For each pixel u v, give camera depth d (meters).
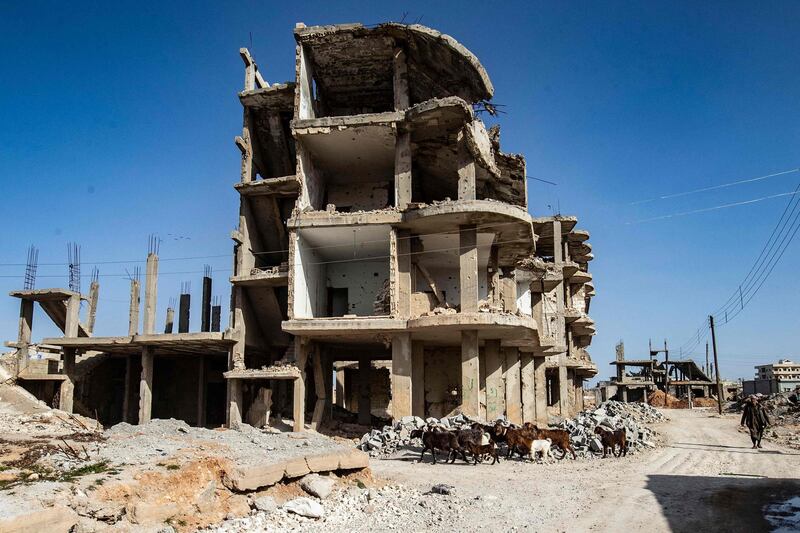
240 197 40.12
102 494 11.10
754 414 26.69
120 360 47.81
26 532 9.20
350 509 13.76
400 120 33.19
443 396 38.16
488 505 13.95
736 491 15.37
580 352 65.00
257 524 12.04
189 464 12.84
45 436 15.81
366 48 35.56
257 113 40.81
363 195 40.22
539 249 53.66
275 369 34.00
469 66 33.41
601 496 14.84
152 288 39.62
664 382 87.44
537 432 22.34
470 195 32.38
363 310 37.84
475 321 29.48
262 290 39.59
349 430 37.47
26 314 41.25
